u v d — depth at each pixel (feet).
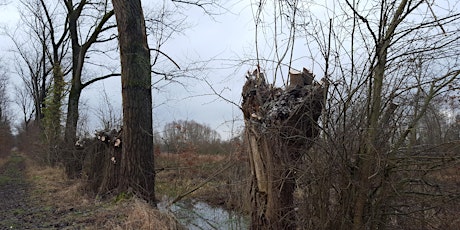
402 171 13.85
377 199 14.19
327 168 14.38
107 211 26.66
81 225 24.06
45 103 79.56
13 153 157.79
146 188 30.86
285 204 15.94
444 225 13.94
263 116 16.51
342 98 14.33
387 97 13.88
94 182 37.78
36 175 67.46
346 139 14.17
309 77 16.94
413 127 13.61
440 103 13.79
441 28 12.80
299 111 15.66
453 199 13.48
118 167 34.24
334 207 14.53
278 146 15.90
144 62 32.37
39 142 87.15
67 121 57.72
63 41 82.79
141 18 32.91
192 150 36.19
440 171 13.73
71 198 35.58
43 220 27.09
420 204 14.14
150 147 32.09
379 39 13.62
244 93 17.85
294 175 15.56
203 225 23.11
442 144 13.10
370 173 13.89
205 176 30.04
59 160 69.21
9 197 42.83
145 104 32.12
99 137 37.01
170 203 25.13
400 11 13.17
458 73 12.90
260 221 16.49
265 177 16.39
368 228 14.17
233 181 20.25
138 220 22.08
